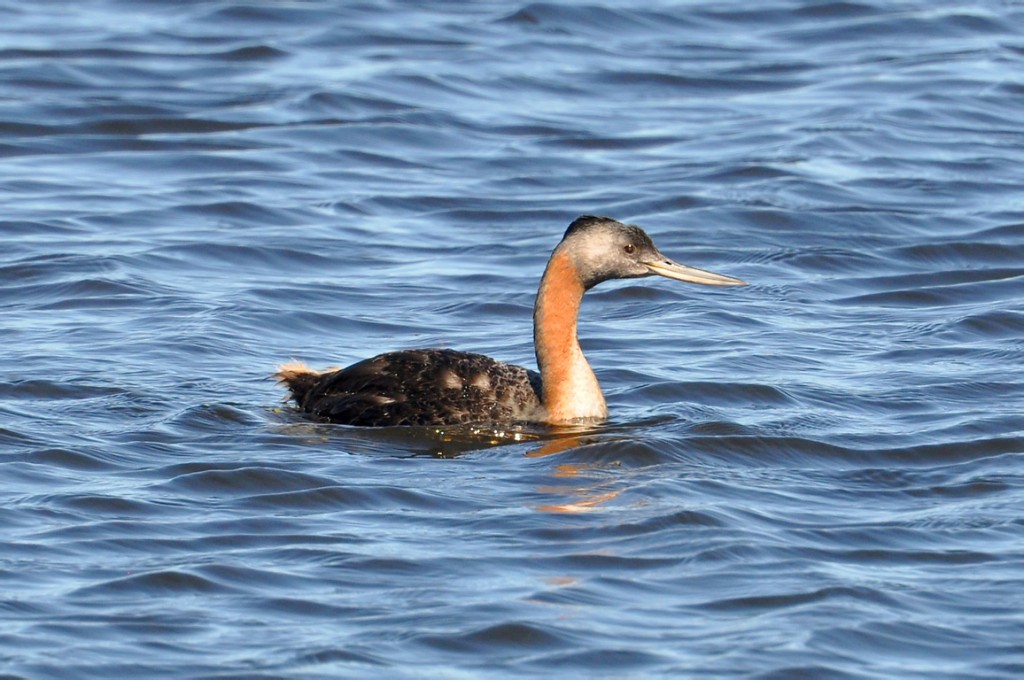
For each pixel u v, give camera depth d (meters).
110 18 32.53
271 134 26.72
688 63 30.73
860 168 25.30
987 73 29.84
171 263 20.67
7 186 24.14
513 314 18.94
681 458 13.88
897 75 29.84
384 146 26.50
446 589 11.20
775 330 18.19
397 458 13.72
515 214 23.50
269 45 30.72
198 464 13.38
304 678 9.98
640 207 23.66
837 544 12.09
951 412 15.16
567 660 10.25
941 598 11.18
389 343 17.81
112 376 15.89
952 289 19.98
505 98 28.86
